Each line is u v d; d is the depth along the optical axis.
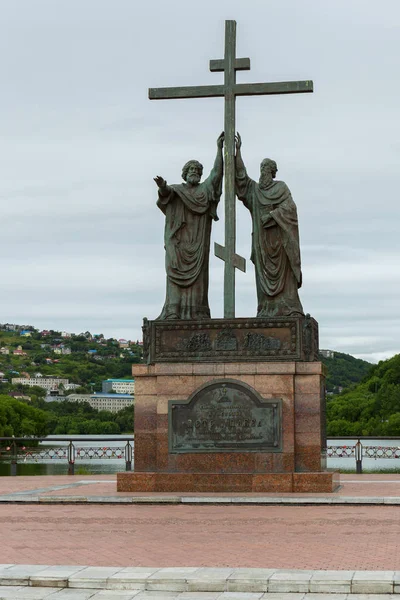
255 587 13.84
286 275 28.12
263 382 26.92
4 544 17.58
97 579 14.20
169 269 28.61
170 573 14.42
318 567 14.91
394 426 127.25
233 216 28.44
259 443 26.73
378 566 14.93
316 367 26.78
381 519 20.67
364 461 60.56
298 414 26.80
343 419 146.75
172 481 26.77
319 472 26.42
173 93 29.09
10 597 13.61
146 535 18.55
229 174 28.56
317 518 21.00
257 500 23.98
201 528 19.52
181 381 27.34
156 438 27.38
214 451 26.86
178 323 27.70
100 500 24.52
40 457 46.59
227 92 28.86
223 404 27.00
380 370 168.25
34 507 23.92
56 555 16.33
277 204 28.31
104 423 198.75
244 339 27.33
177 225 28.73
